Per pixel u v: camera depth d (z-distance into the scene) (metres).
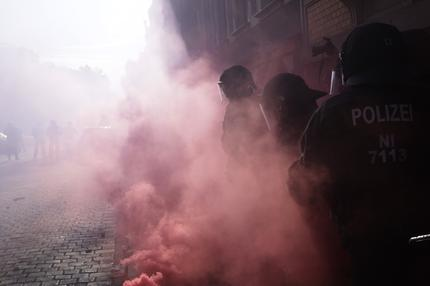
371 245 1.91
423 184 1.93
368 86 1.98
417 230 1.90
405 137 1.92
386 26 2.02
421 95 1.98
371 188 1.92
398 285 1.88
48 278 4.26
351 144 1.94
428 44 3.07
